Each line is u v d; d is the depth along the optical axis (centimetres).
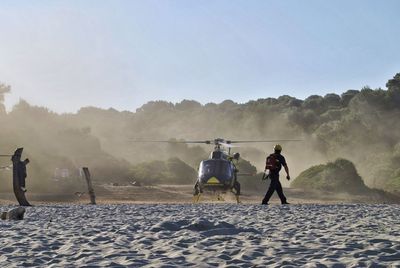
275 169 2231
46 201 2712
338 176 3738
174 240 955
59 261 759
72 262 743
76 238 995
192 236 1012
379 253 803
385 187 5628
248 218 1462
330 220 1387
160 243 932
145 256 789
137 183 3691
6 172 3197
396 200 3606
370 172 6531
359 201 3384
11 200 2659
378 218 1455
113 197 3005
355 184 3709
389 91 10125
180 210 1797
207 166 2766
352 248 852
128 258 766
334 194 3581
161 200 2956
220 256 777
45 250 860
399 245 862
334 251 823
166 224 1147
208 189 2747
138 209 1839
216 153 2847
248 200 3098
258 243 923
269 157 2238
